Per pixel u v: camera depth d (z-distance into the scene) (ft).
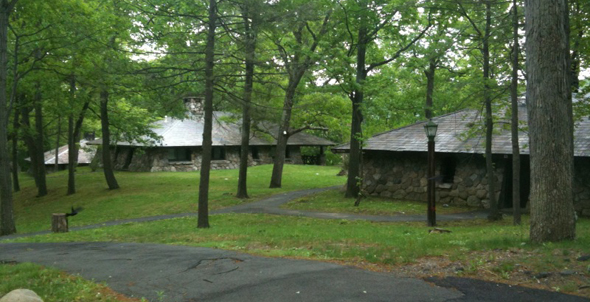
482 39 57.67
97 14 77.46
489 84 57.06
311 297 22.07
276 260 30.32
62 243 46.55
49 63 77.92
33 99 101.50
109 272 29.04
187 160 160.76
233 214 74.74
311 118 111.24
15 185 133.39
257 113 64.85
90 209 92.17
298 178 129.29
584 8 48.57
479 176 77.41
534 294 21.47
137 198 98.94
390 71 98.63
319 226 58.23
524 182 78.02
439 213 71.51
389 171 89.30
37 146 117.19
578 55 55.47
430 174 57.67
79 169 177.37
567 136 30.76
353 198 87.15
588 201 64.23
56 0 71.61
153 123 160.97
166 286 25.27
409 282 24.03
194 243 42.37
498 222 61.05
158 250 37.19
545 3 30.73
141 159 161.48
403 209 74.28
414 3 65.31
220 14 61.72
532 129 31.42
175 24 75.15
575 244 28.66
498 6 58.39
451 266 26.78
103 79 70.95
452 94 71.61
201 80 59.82
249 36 59.72
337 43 81.15
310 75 85.97
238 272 27.25
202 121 165.58
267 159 179.63
